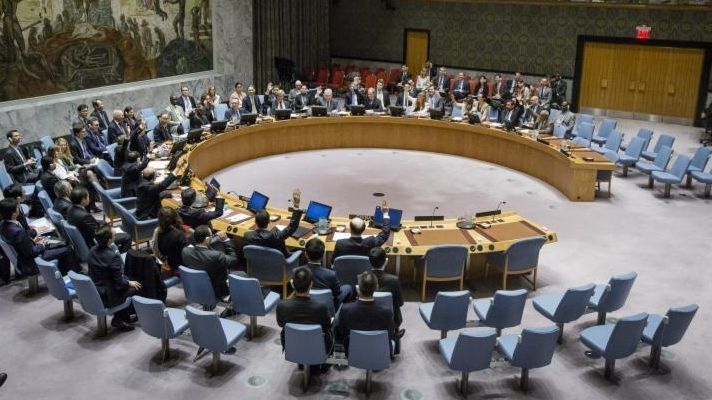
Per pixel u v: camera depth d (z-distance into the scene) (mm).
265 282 8227
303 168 15562
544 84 20125
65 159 12359
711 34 19422
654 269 9930
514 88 20781
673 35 20000
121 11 17594
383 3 24875
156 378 6922
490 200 13336
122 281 7520
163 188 9930
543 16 21953
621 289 7645
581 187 13148
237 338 6906
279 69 22828
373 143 17750
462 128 16547
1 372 6980
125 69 18031
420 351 7527
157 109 18984
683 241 11070
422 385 6879
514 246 8508
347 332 6523
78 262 8930
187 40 19984
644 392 6844
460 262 8414
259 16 22547
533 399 6684
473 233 9141
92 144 13422
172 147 12523
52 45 15859
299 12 24219
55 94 16141
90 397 6594
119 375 6969
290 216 9570
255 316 7625
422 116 17328
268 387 6793
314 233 8961
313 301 6418
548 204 13039
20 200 10008
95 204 12117
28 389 6707
